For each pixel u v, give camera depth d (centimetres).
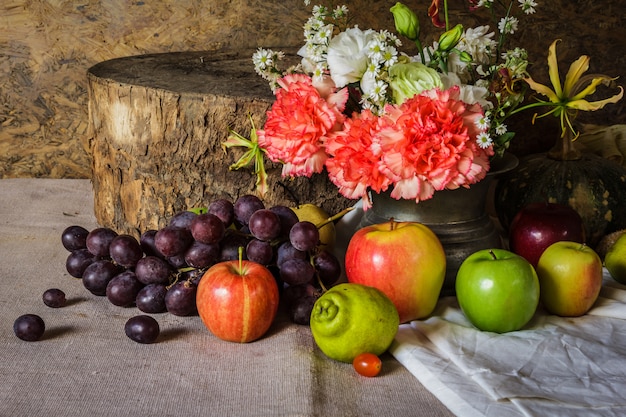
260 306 95
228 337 96
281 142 103
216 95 111
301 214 111
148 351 96
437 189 97
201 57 134
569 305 99
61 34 150
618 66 151
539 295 100
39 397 88
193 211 108
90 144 124
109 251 105
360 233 99
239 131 111
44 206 138
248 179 114
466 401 86
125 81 116
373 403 87
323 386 90
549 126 129
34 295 108
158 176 115
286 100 103
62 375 92
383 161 97
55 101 152
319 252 104
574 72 106
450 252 104
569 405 85
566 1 149
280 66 129
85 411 86
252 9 150
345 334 91
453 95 96
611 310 100
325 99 103
